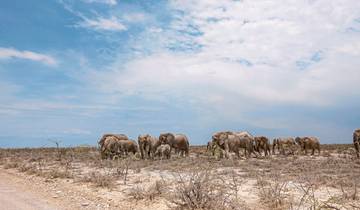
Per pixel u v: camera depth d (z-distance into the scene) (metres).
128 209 11.30
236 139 32.91
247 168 21.88
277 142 44.72
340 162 26.48
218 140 33.50
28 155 38.12
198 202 10.92
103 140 36.59
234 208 10.89
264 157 34.72
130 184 16.05
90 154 38.44
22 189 15.21
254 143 36.19
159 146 32.09
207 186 11.23
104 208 11.38
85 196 13.38
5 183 17.30
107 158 31.97
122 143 33.25
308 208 10.31
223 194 12.16
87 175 19.36
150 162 27.00
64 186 16.02
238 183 15.64
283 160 29.09
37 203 11.84
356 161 27.06
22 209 10.72
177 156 35.12
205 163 25.03
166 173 20.30
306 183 15.14
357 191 13.41
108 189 14.86
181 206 11.05
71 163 27.95
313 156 38.62
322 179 16.20
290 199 11.64
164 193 12.98
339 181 15.60
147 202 12.09
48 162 29.50
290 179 16.81
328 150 51.78
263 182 15.20
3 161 31.73
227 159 28.41
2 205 11.30
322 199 11.88
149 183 16.28
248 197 12.64
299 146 43.53
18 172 22.53
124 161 24.25
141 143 32.78
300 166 23.16
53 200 12.55
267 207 11.14
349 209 10.10
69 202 12.24
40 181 17.89
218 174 18.36
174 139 35.66
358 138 34.78
